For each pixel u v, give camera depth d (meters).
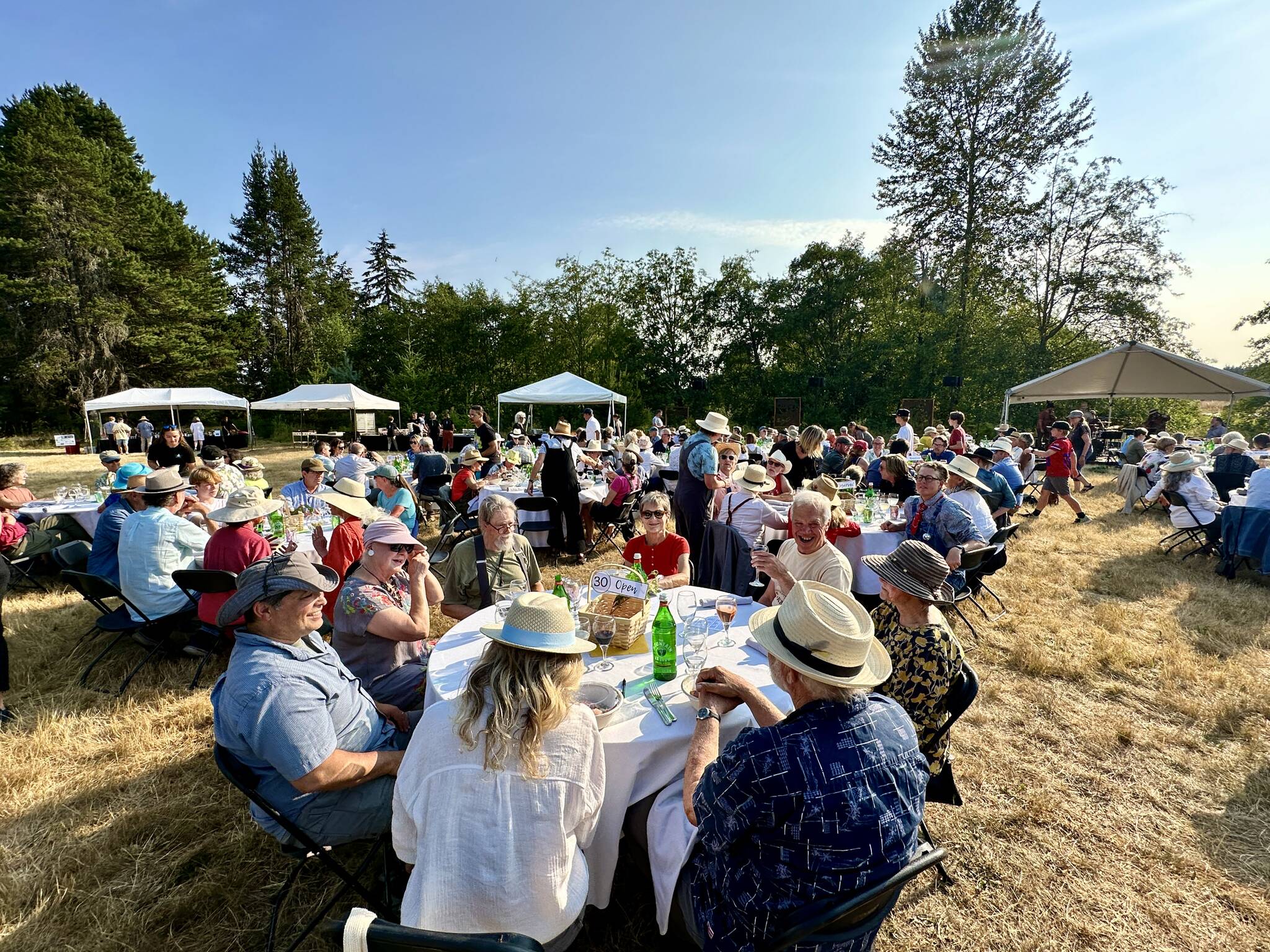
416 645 2.95
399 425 31.02
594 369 31.92
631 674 2.37
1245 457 8.06
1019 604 5.43
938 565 2.17
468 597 3.35
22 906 2.26
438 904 1.38
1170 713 3.64
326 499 4.10
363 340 37.28
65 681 4.02
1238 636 4.71
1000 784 3.01
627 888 2.30
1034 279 25.84
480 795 1.43
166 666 4.20
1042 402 24.67
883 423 25.25
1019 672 4.19
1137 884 2.41
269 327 40.34
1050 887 2.39
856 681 1.35
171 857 2.51
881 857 1.32
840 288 27.45
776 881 1.33
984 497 6.29
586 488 8.11
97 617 5.11
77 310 26.44
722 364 32.06
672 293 32.81
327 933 1.16
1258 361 21.81
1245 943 2.15
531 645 1.45
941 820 2.76
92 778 3.01
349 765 1.91
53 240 26.08
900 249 27.92
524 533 6.95
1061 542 7.68
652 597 3.19
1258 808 2.82
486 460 9.77
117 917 2.21
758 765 1.31
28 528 6.02
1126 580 6.14
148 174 33.53
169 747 3.28
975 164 25.61
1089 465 15.93
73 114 32.88
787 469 6.47
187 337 30.08
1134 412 24.25
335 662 2.12
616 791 1.89
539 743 1.46
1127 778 3.05
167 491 4.07
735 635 2.76
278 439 31.64
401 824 1.52
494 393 32.97
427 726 1.53
